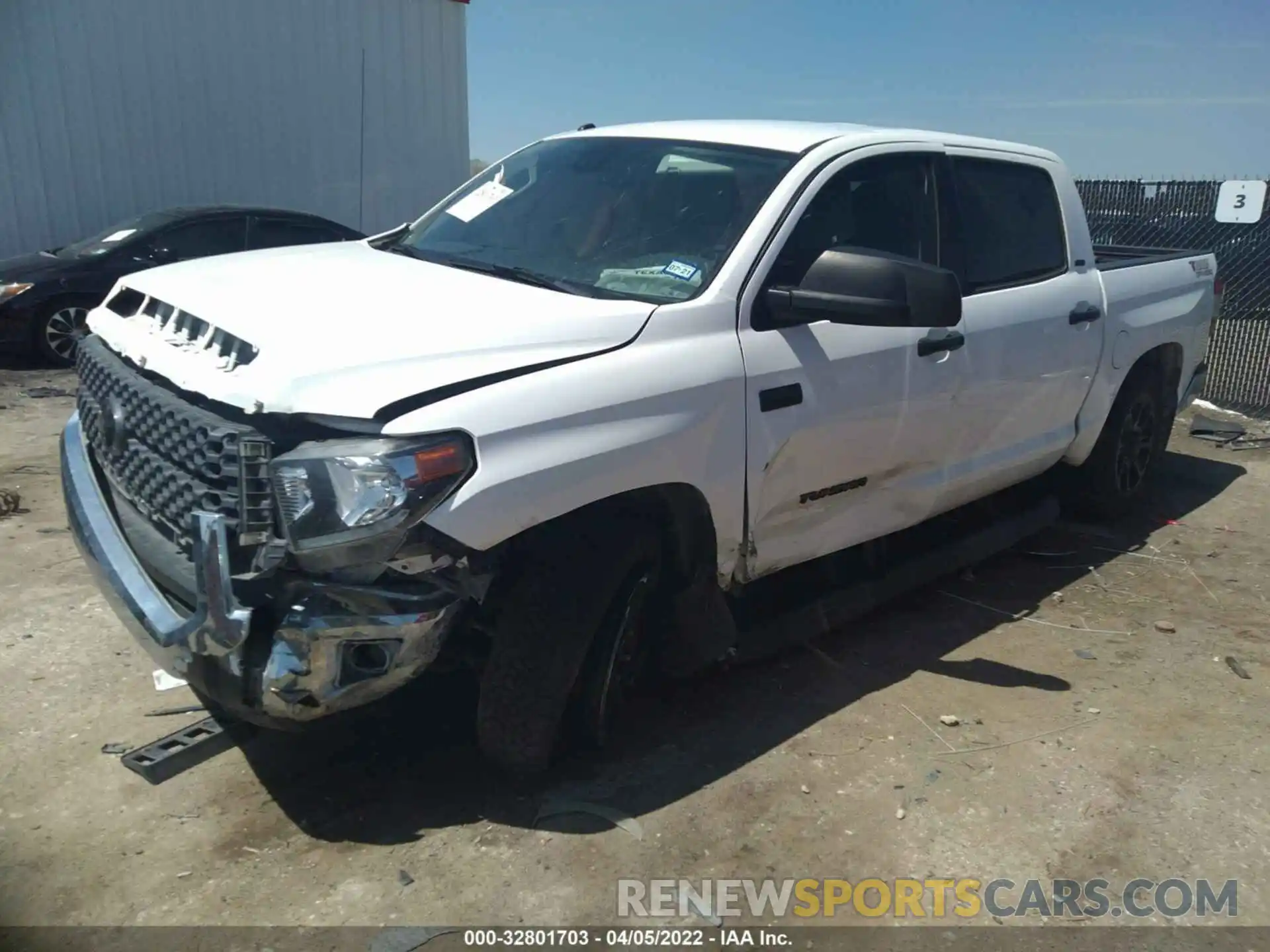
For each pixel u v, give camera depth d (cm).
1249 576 537
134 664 392
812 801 329
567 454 287
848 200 389
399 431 262
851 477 389
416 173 1473
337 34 1356
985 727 377
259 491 263
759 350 344
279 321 289
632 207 379
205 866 288
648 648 354
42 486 593
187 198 1286
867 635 449
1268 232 896
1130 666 431
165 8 1227
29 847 293
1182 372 614
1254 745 373
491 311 306
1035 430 493
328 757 338
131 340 322
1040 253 490
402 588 268
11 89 1149
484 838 304
